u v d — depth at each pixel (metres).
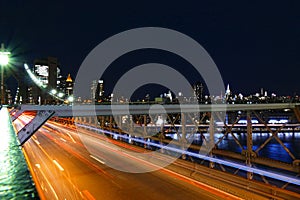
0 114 18.91
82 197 11.08
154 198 10.95
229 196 10.93
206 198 10.80
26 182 2.98
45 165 18.14
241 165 11.20
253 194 10.20
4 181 3.01
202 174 13.56
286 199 9.04
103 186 12.78
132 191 11.93
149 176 14.70
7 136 6.80
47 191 11.98
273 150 60.22
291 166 8.86
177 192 11.72
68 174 15.34
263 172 10.01
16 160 4.09
